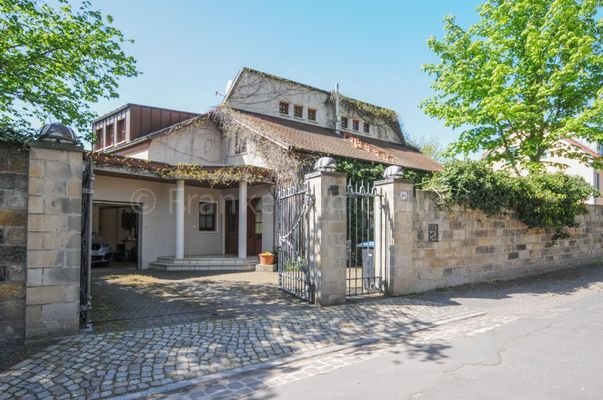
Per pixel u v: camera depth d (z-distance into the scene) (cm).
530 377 391
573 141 2322
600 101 1249
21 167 494
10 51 820
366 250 862
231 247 1566
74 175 524
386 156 1695
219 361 450
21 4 782
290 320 615
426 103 1673
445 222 904
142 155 1503
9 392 368
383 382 388
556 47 1333
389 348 501
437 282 880
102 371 414
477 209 973
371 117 2280
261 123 1566
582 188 1177
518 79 1462
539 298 800
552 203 1077
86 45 871
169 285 978
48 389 375
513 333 552
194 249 1516
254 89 1791
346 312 668
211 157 1631
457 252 924
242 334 543
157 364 436
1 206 481
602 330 562
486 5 1495
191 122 1562
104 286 969
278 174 1355
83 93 939
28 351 460
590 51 1267
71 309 517
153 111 1723
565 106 1466
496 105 1352
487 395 350
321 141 1623
